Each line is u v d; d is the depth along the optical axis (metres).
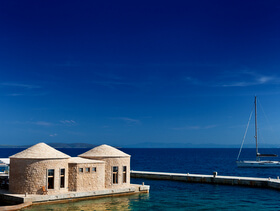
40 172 38.84
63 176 40.59
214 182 62.47
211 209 38.25
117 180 46.12
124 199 42.78
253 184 58.06
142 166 124.94
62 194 38.97
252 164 109.25
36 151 40.19
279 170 100.56
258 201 43.75
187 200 43.94
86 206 37.53
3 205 37.19
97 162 43.34
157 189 54.22
